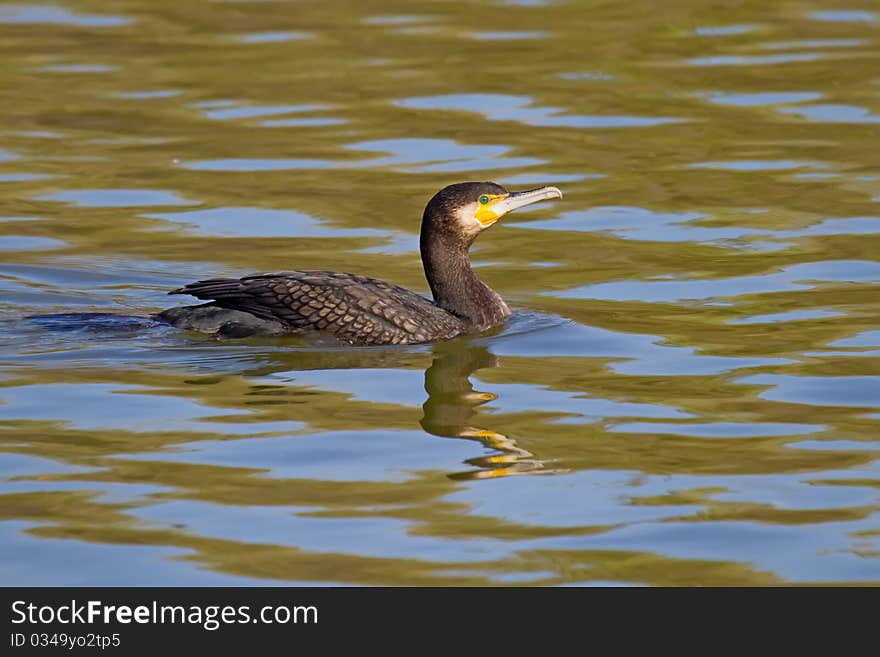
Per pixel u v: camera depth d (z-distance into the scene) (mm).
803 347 16094
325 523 11680
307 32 31734
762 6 33500
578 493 12250
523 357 16031
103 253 20062
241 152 24578
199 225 21312
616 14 32906
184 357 15781
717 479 12508
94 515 11758
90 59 29656
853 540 11336
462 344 16516
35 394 14492
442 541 11383
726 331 16797
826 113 26328
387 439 13469
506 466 12828
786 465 12781
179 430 13609
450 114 26438
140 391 14664
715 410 14180
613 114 26406
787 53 29922
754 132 25422
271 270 19453
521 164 23859
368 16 33000
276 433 13578
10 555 11102
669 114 26406
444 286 17328
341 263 19812
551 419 14000
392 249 20422
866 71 28594
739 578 10797
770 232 20781
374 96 27422
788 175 23281
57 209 21875
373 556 11125
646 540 11383
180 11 33281
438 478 12602
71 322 16688
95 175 23453
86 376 15070
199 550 11211
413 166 23828
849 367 15359
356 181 23188
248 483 12445
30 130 25609
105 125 25922
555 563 11016
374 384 15062
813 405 14266
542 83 28172
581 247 20422
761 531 11508
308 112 26594
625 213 21750
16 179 23219
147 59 29734
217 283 16688
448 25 32188
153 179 23344
